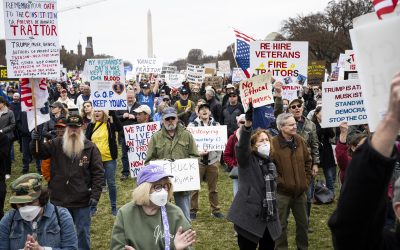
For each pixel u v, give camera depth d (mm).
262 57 8438
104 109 8078
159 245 3389
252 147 5031
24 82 7340
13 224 3596
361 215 1424
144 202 3387
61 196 5285
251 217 4867
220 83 20406
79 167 5328
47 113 7500
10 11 6809
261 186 4938
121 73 8250
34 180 3537
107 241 6848
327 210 8195
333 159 8320
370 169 1368
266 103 7012
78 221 5332
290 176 5555
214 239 6852
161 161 6387
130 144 8648
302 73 8453
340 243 1512
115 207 7969
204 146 8078
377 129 1380
